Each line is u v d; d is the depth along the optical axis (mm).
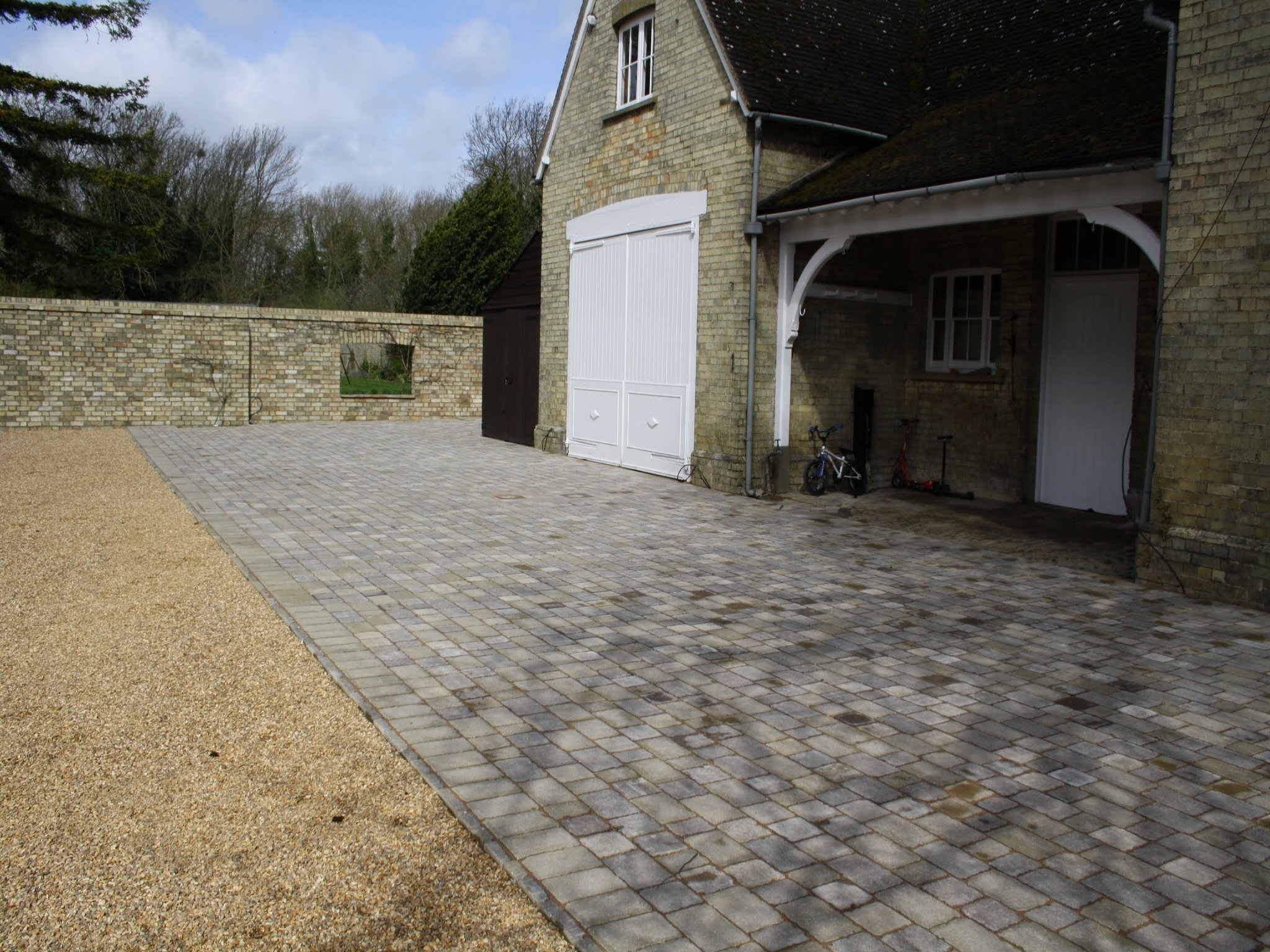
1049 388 10953
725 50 10953
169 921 2994
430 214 46594
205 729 4441
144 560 7730
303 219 42688
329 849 3447
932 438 12016
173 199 36281
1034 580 7559
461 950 2912
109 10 20938
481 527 9438
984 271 11477
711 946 2949
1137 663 5645
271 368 20656
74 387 18922
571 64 14242
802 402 11680
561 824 3682
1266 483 6566
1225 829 3752
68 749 4184
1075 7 11469
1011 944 2996
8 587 6773
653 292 12719
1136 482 9898
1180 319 6930
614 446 13805
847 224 10188
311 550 8312
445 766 4148
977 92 11336
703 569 7875
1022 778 4156
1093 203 7781
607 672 5402
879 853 3523
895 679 5344
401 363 25141
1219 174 6637
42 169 21891
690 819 3748
